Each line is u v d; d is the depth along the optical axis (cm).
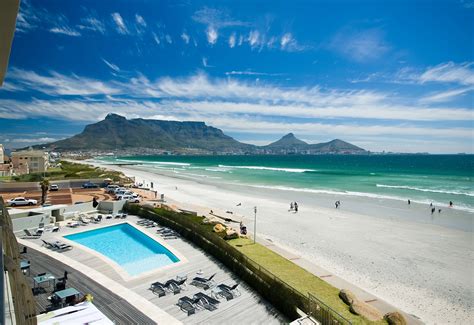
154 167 16400
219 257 2348
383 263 2633
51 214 3459
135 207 3909
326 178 9956
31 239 2748
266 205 5197
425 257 2797
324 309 1451
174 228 3166
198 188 7406
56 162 16662
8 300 737
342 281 2061
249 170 14062
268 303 1717
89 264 2180
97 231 3200
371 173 11950
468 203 5444
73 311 1323
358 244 3147
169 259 2511
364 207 5097
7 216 938
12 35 377
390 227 3847
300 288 1869
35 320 740
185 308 1622
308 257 2736
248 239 2881
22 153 10225
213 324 1498
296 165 18638
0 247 671
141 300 1694
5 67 489
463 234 3559
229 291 1827
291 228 3722
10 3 302
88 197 5178
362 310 1592
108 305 1625
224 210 4712
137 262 2456
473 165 17300
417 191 6881
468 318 1798
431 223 4078
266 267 2178
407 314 1809
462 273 2447
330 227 3806
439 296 2064
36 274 1966
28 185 6275
